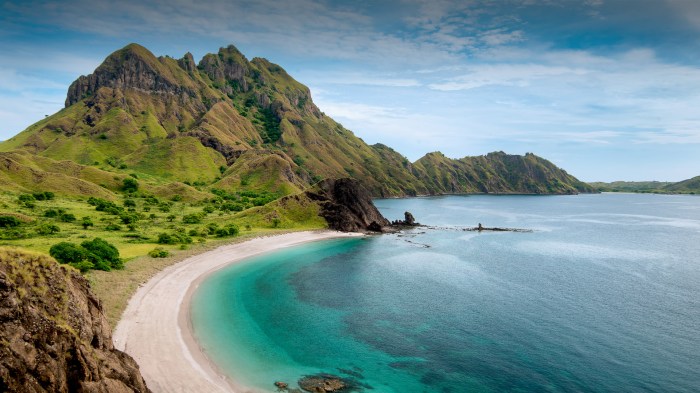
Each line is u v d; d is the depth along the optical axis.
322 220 156.62
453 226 187.12
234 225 128.62
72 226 109.38
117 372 32.62
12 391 23.81
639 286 83.94
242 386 40.34
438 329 58.53
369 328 58.34
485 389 42.41
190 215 141.25
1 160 162.62
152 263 79.62
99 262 68.75
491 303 70.94
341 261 104.69
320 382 42.06
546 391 42.22
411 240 143.38
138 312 55.22
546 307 69.19
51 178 166.88
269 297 70.81
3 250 28.42
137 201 179.62
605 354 51.09
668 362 49.09
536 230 175.75
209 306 63.28
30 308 27.06
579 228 185.75
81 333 30.80
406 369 46.25
